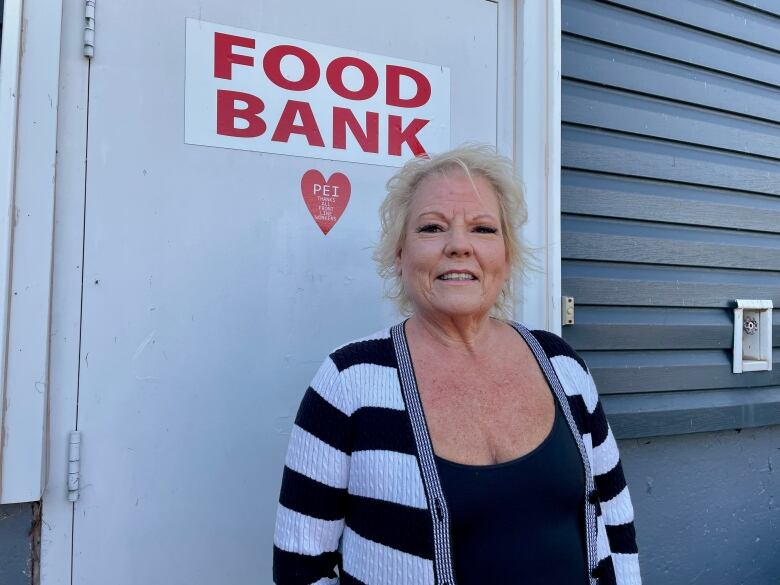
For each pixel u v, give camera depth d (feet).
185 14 4.83
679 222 7.24
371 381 3.50
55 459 4.37
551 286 6.15
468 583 3.12
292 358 5.18
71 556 4.41
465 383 3.59
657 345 7.00
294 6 5.22
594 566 3.52
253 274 5.05
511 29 6.22
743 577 7.75
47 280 4.27
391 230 4.08
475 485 3.20
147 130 4.71
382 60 5.58
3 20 4.14
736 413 7.50
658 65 7.14
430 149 5.81
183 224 4.82
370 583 3.21
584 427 3.84
